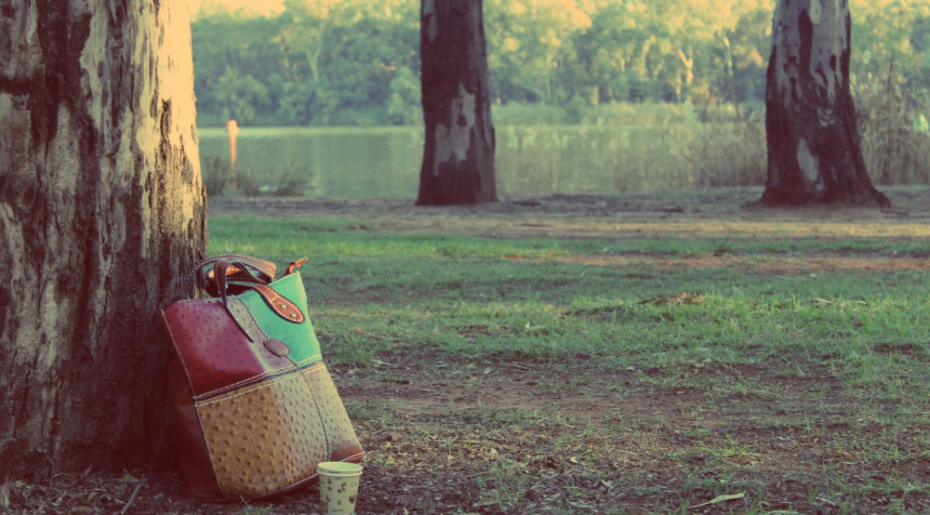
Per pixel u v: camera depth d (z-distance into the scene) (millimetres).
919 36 48781
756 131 17984
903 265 7684
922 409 3596
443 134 14859
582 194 16547
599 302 6121
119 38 2912
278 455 2807
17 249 2779
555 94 83375
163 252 3092
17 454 2811
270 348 2916
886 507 2654
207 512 2738
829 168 12586
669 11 77562
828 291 6277
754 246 8953
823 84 12445
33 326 2807
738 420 3623
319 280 7355
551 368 4605
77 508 2719
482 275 7410
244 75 97688
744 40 63281
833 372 4254
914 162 16453
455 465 3162
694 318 5562
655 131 35938
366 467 3156
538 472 3068
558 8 82562
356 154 33219
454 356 4863
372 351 4953
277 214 13664
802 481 2910
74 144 2855
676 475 3020
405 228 11516
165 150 3080
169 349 3107
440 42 14734
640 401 3971
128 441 3041
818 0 12398
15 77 2756
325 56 96438
